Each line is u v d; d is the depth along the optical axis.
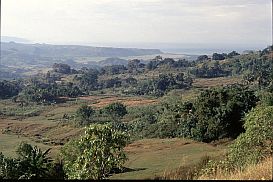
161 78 147.38
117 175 28.81
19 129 97.38
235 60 173.00
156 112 88.69
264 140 15.59
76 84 178.75
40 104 132.50
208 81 150.38
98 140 16.61
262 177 10.17
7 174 26.56
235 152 15.80
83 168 16.34
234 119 53.06
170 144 55.00
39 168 27.06
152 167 37.28
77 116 97.81
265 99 52.44
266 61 149.88
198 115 57.12
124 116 98.62
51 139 83.69
